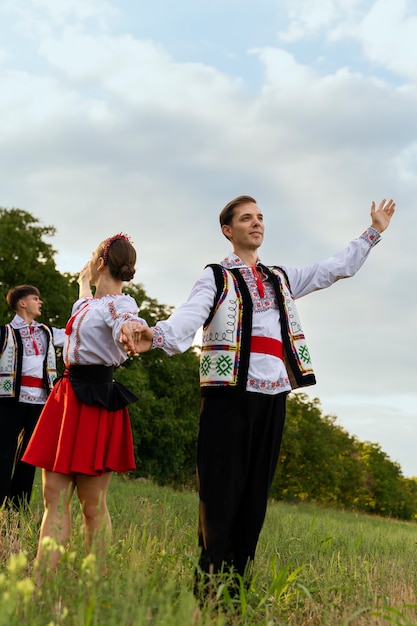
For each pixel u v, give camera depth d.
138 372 32.62
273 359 4.46
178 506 9.45
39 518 5.94
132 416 30.81
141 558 4.14
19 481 7.16
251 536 4.38
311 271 4.89
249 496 4.38
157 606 3.24
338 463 50.81
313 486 46.41
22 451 7.23
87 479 4.51
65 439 4.40
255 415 4.36
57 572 3.51
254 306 4.49
